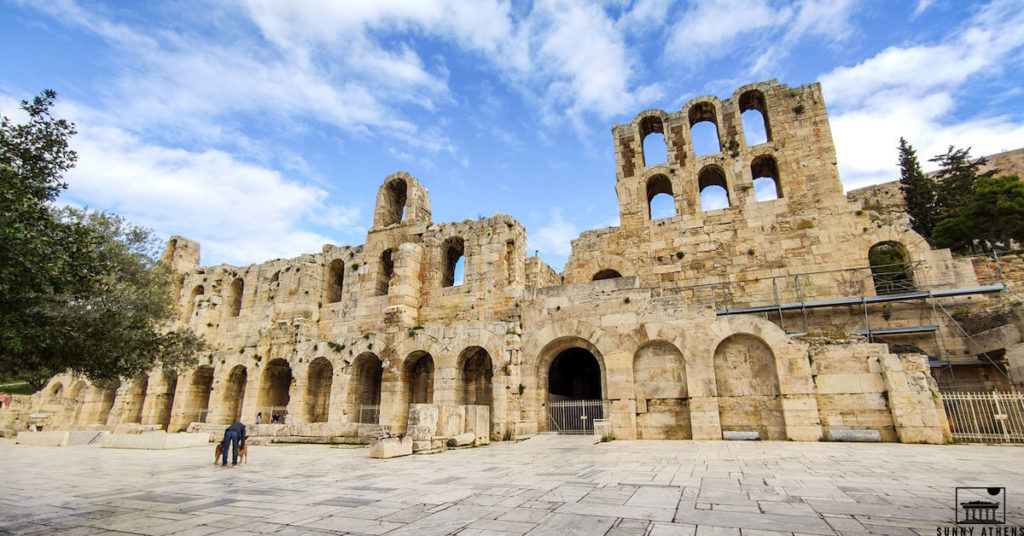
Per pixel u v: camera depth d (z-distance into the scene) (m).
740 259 31.36
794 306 27.64
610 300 26.89
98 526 8.10
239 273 43.47
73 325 13.26
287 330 36.12
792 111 32.97
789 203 31.38
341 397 31.64
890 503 8.64
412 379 31.66
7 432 43.50
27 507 9.77
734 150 33.66
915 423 20.27
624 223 34.91
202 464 17.98
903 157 50.78
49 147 12.39
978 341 25.12
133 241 33.97
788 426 22.11
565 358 38.06
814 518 7.61
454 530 7.37
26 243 9.98
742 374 23.89
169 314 34.69
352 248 38.78
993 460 14.52
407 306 32.44
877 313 27.77
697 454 17.05
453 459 17.36
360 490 11.20
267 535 7.35
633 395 24.94
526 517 8.09
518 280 30.98
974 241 40.75
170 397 41.56
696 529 7.07
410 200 37.94
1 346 10.94
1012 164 52.25
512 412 26.39
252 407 35.22
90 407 43.75
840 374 22.02
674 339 24.95
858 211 29.80
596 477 12.24
